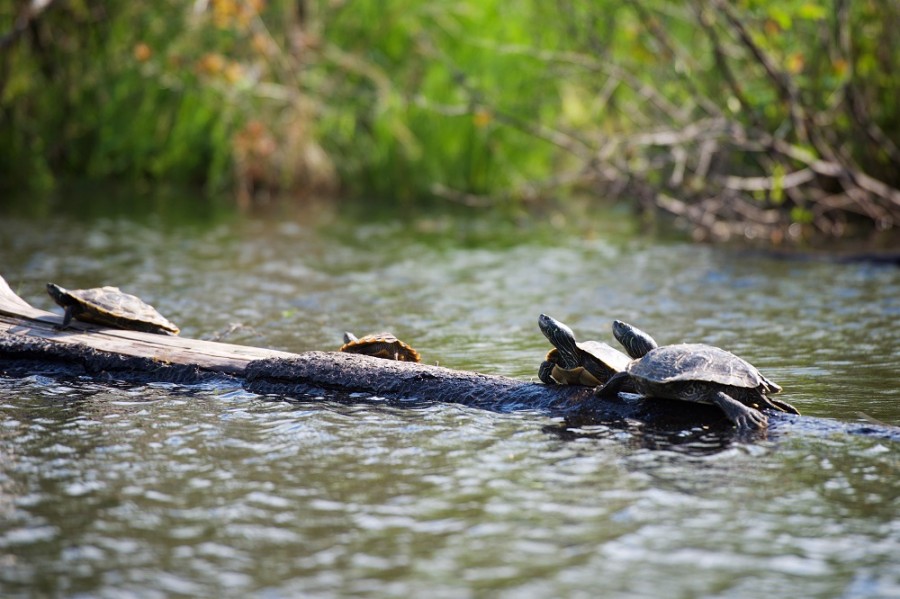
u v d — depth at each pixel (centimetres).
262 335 1938
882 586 916
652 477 1161
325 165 4619
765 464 1198
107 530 1028
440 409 1421
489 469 1191
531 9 4259
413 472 1183
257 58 4438
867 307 2217
